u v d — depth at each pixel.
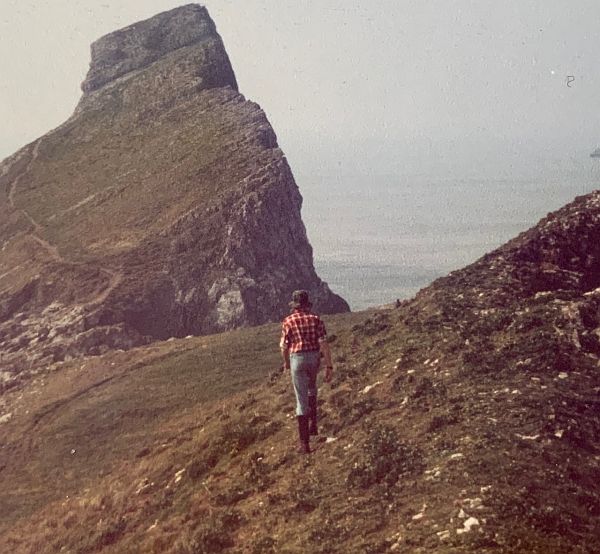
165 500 18.42
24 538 22.66
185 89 173.88
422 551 10.75
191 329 99.75
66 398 50.38
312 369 15.91
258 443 18.58
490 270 23.20
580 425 14.32
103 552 17.44
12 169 171.00
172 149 149.12
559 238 23.70
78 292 101.94
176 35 199.62
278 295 107.06
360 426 16.30
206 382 45.69
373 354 20.67
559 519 11.31
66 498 26.50
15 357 84.12
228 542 13.97
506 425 14.33
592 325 18.33
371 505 12.86
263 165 126.62
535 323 18.58
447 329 19.98
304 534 12.71
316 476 14.84
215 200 117.06
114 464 32.84
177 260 108.25
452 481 12.62
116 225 124.38
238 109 157.50
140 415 42.16
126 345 86.00
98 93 192.75
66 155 169.62
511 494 11.83
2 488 35.78
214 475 17.94
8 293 108.06
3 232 141.00
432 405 16.06
